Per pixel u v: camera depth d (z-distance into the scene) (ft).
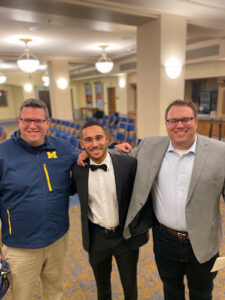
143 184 4.62
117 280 7.03
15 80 49.14
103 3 11.34
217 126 25.16
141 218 4.83
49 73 31.60
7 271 4.33
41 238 4.62
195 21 15.06
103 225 4.86
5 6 10.78
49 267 5.18
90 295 6.56
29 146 4.53
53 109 32.55
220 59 22.70
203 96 31.73
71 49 26.30
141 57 15.43
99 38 21.30
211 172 4.00
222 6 12.84
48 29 17.70
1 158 4.41
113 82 44.09
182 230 4.52
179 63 14.80
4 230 4.65
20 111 4.46
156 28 13.79
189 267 4.77
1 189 4.49
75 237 9.29
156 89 14.78
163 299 6.35
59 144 5.00
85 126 4.48
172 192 4.42
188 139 4.13
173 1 11.78
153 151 4.75
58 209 4.79
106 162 4.73
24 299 4.86
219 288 6.58
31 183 4.47
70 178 5.17
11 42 21.66
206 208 4.10
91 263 5.26
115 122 32.19
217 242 4.42
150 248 8.42
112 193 4.74
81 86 56.44
